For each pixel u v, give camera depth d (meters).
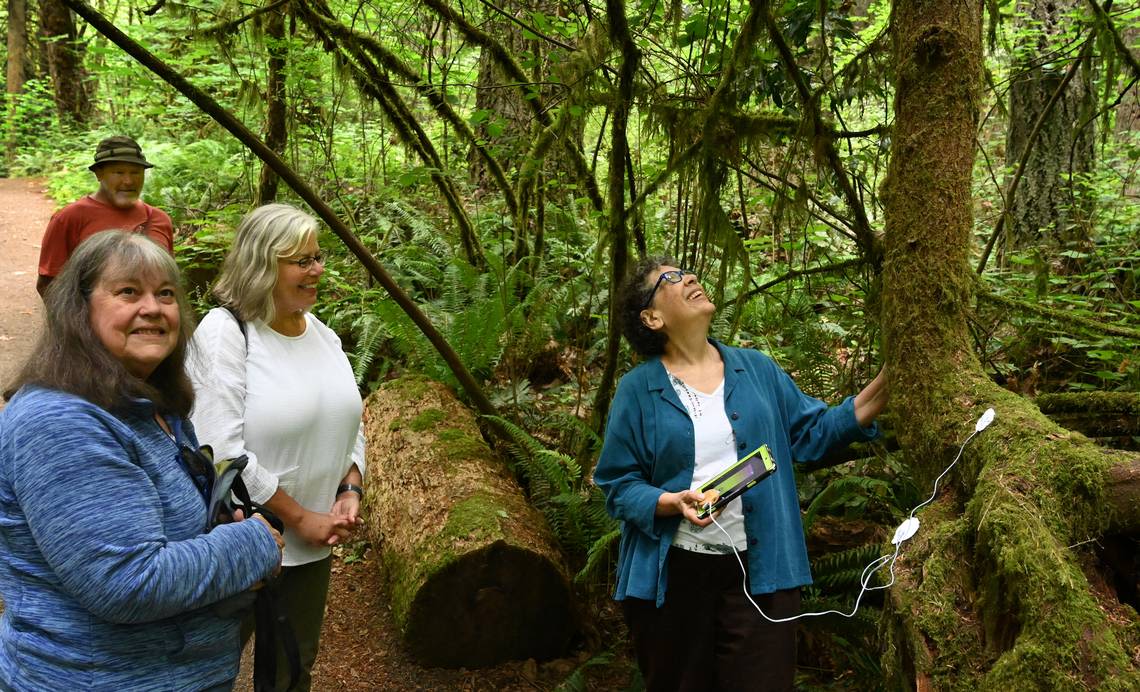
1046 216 5.14
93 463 1.34
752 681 2.17
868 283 3.32
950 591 1.60
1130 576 1.59
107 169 4.15
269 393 2.16
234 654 1.61
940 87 2.00
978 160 6.45
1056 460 1.58
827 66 3.85
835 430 2.28
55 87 15.51
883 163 3.55
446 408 4.16
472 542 3.00
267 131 5.82
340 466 2.33
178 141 10.05
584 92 3.52
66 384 1.38
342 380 2.34
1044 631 1.35
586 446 3.80
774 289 4.10
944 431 1.85
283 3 4.21
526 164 4.29
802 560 2.29
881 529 3.47
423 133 4.88
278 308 2.23
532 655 3.19
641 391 2.35
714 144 3.19
